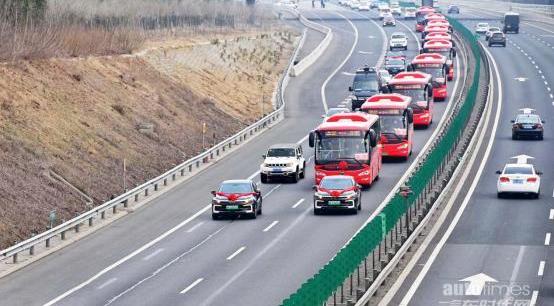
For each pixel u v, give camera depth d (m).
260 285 88.25
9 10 181.00
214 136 175.12
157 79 195.00
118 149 150.50
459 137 158.50
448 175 135.00
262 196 131.62
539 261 95.94
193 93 199.38
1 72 154.75
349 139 133.38
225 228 113.19
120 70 188.38
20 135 137.62
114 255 101.62
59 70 169.12
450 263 95.44
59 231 106.44
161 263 97.75
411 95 180.50
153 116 173.12
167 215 120.75
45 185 125.44
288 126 188.12
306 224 114.19
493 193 130.75
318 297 70.69
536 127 170.00
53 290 88.81
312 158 159.00
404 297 83.56
